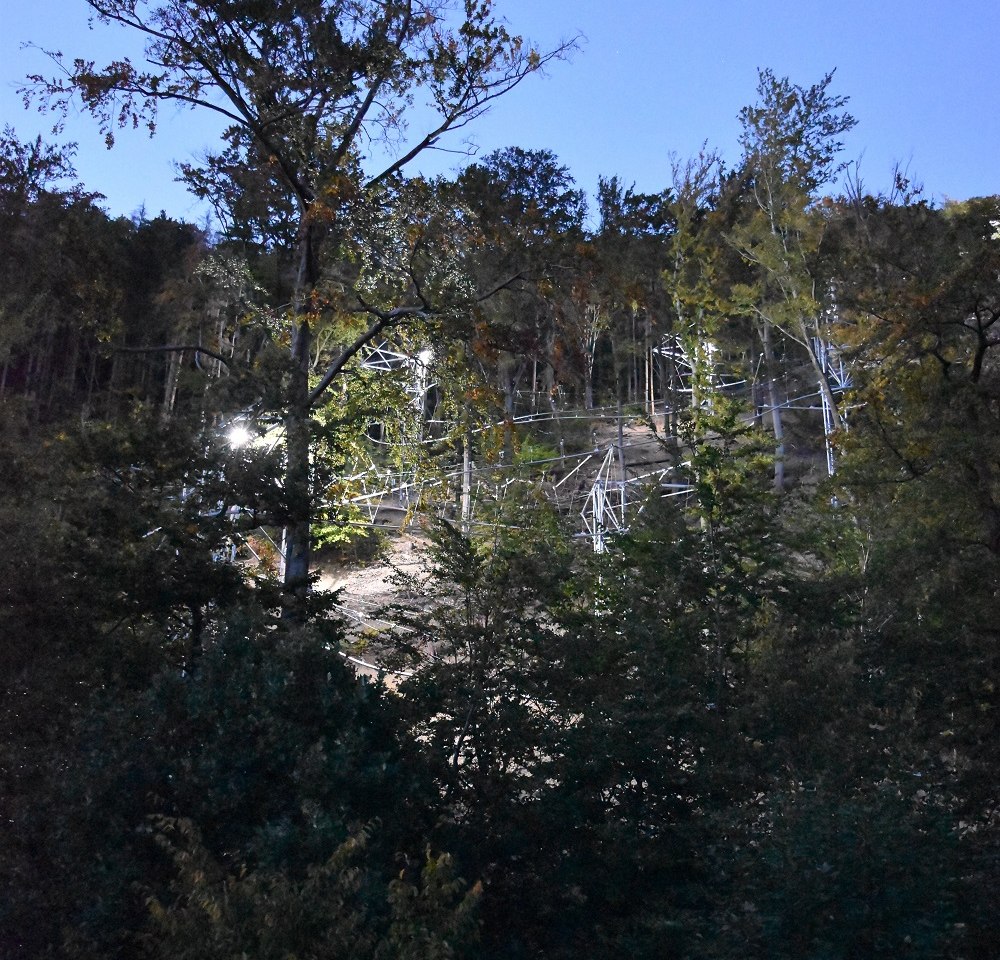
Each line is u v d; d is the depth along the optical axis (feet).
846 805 41.04
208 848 38.14
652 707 54.29
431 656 58.34
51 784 40.16
